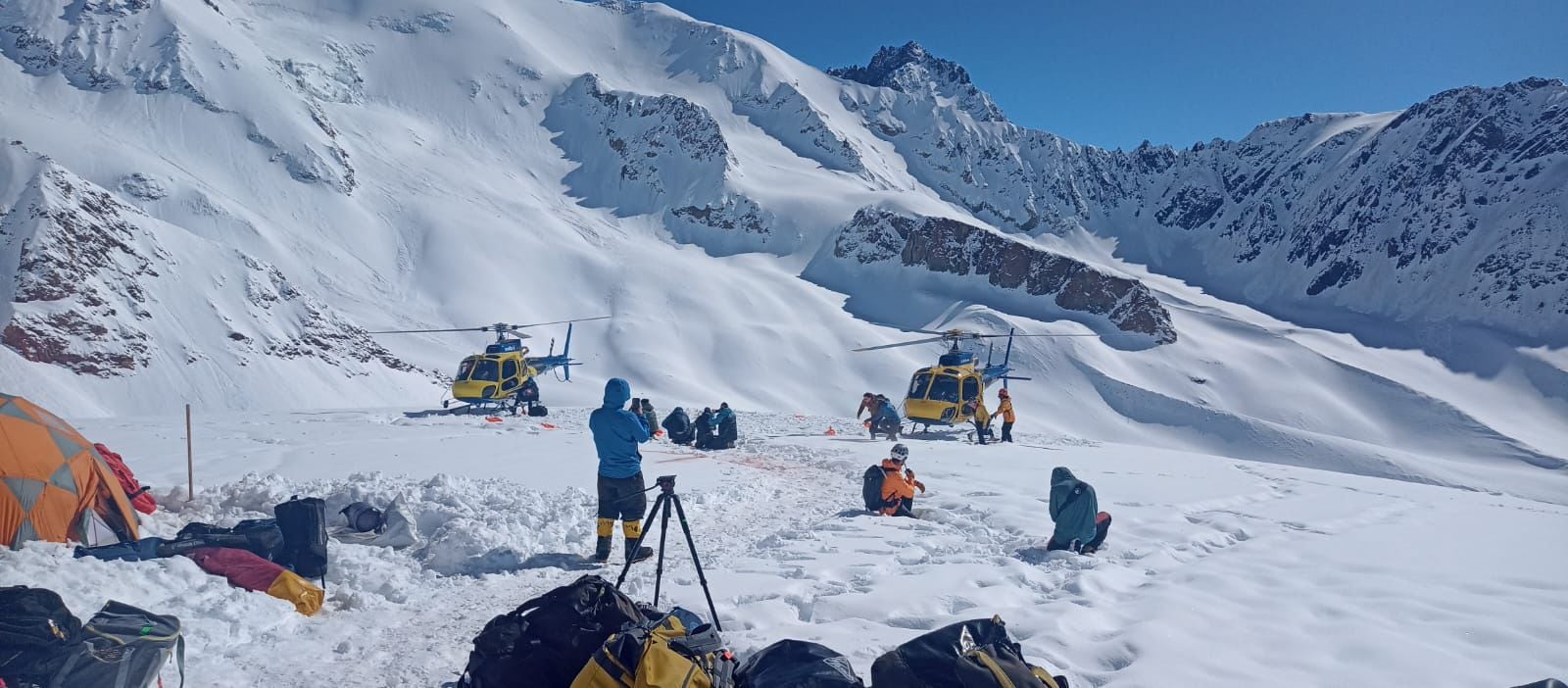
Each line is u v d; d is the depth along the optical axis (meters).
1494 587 7.04
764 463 17.62
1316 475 17.89
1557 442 111.12
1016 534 9.77
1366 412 113.25
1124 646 5.42
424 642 5.81
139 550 6.63
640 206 171.38
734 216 164.12
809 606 6.49
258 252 95.00
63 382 47.12
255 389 53.47
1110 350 119.31
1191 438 97.12
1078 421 98.75
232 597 5.91
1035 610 6.24
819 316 117.88
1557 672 4.96
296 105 130.25
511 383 31.12
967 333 32.12
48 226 52.62
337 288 97.19
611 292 113.50
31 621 4.12
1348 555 8.48
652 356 95.88
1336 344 148.38
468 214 125.00
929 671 4.14
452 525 8.34
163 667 4.83
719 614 6.20
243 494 9.78
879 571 7.54
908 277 144.12
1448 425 109.19
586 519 9.65
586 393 81.25
